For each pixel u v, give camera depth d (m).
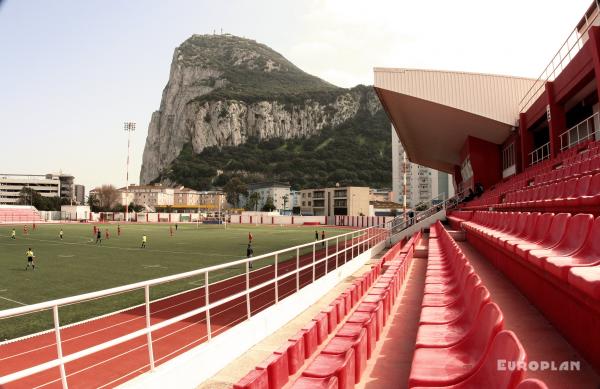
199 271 5.87
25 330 11.55
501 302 5.28
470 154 29.42
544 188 10.49
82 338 10.58
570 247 4.54
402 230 28.89
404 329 6.45
